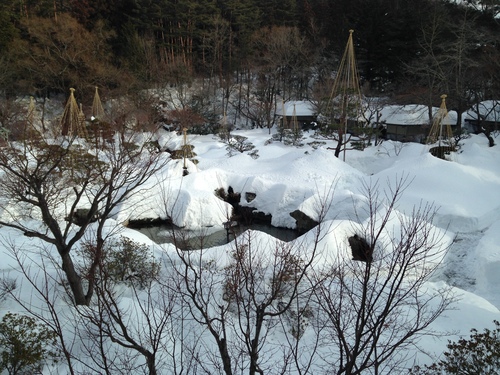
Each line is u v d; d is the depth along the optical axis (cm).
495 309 820
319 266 898
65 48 3034
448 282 1004
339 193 1585
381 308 725
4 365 548
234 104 3766
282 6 4066
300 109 3294
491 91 2383
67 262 699
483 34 2356
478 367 498
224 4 3919
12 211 1129
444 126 2552
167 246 1147
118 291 802
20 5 3344
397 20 3145
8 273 850
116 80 3072
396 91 3036
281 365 625
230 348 632
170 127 3209
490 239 1109
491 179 1661
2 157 658
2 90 2841
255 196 1830
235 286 510
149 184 1684
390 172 1736
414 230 610
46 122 2559
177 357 620
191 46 3875
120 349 621
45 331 591
